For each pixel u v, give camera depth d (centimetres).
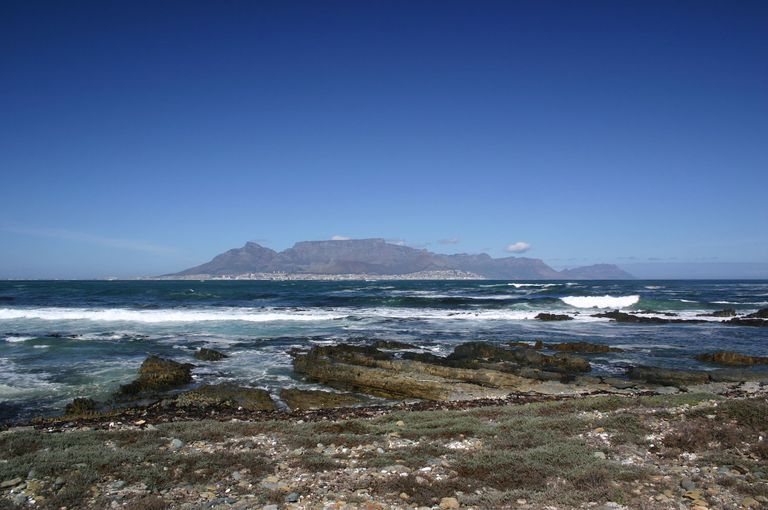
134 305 5303
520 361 2427
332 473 926
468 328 3644
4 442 1096
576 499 780
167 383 1947
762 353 2750
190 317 4097
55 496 800
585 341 3095
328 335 3231
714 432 1105
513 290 8975
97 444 1108
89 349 2670
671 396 1569
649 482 859
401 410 1609
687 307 5275
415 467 951
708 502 772
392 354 2559
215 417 1516
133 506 761
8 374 2094
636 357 2608
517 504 771
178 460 978
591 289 9231
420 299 5812
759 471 901
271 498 803
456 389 1881
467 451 1045
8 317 4084
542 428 1212
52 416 1545
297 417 1516
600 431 1173
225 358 2475
